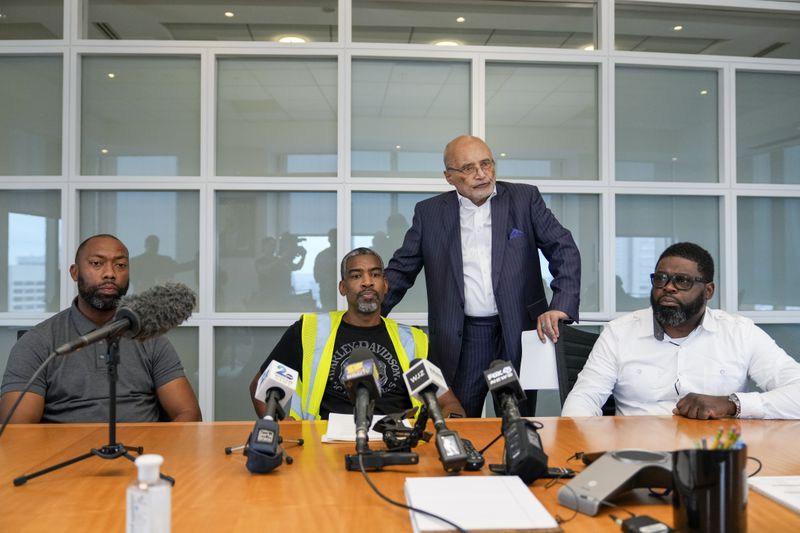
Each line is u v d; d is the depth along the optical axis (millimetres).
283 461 1317
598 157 3680
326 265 3535
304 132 3547
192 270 3492
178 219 3504
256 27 3539
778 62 3783
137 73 3510
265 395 1406
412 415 1503
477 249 2746
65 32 3457
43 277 3453
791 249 3799
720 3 3744
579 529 950
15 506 1056
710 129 3770
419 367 1310
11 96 3477
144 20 3525
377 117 3582
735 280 3719
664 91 3744
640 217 3709
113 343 1275
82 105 3492
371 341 2455
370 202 3568
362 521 982
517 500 1003
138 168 3490
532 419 1779
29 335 2244
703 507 877
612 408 2355
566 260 2652
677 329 2225
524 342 2453
